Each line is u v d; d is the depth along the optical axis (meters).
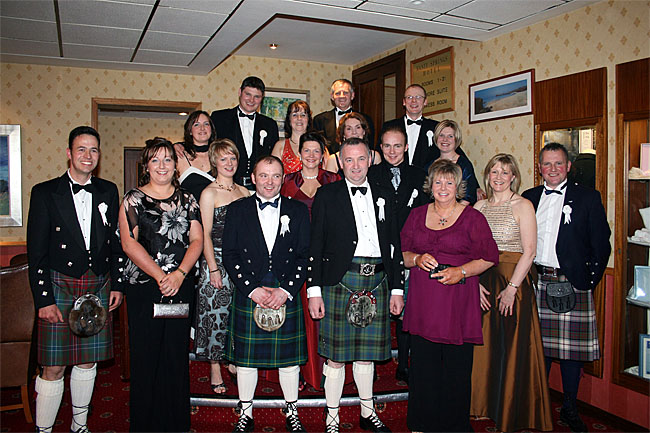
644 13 3.05
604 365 3.31
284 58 6.22
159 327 2.48
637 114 3.09
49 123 5.48
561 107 3.59
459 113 4.61
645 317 3.17
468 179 3.52
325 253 2.64
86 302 2.49
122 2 3.42
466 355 2.58
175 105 5.89
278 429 2.84
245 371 2.67
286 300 2.63
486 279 2.83
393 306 2.64
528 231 2.71
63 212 2.49
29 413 2.99
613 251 3.26
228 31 4.09
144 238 2.45
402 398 3.11
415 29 3.91
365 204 2.65
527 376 2.68
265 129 3.91
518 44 3.93
